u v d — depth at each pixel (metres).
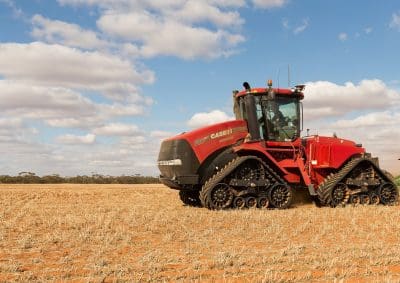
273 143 14.84
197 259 6.97
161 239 8.72
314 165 15.28
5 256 7.22
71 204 15.76
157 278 5.95
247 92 14.85
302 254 7.33
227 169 13.85
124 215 12.18
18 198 18.11
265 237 8.95
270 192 14.27
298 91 15.10
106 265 6.58
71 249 7.73
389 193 15.73
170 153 14.51
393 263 6.77
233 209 13.76
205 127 14.54
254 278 5.91
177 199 18.39
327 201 14.88
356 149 15.79
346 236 9.10
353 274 6.19
